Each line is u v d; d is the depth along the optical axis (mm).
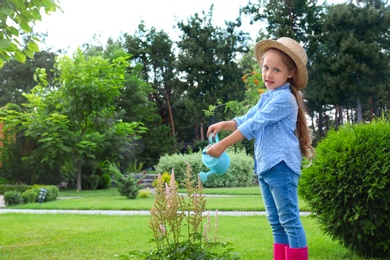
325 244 6129
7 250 6121
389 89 39562
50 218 10148
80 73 22172
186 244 3113
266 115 3043
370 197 4957
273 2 38781
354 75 35812
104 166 26922
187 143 46094
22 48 5488
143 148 36500
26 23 5270
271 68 3180
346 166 5031
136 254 3262
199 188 3123
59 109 23547
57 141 21859
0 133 26219
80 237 7258
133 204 13820
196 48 42938
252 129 3023
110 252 5820
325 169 5199
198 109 40875
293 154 3094
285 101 3082
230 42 42875
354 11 36750
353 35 35906
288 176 3059
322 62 37344
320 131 41812
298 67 3150
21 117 23453
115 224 8945
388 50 37281
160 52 46906
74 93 22156
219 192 18516
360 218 5102
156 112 47094
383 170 4836
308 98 38031
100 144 22938
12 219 9953
